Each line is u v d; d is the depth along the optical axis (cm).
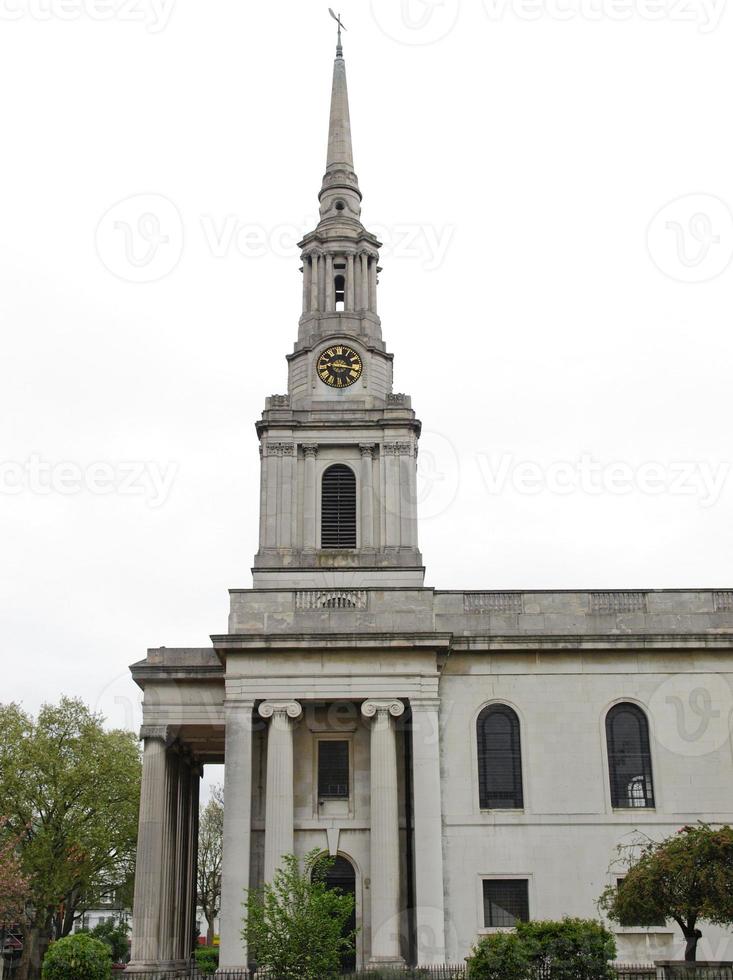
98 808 6347
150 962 4384
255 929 3569
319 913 3572
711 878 3219
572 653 4547
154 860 4556
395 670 4366
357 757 4484
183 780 5325
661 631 4584
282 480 5606
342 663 4378
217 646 4353
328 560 5478
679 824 4331
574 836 4309
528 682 4516
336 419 5716
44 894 6203
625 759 4441
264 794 4456
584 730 4453
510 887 4259
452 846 4291
